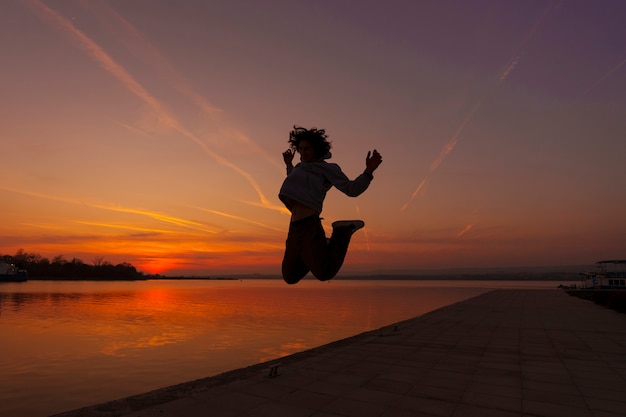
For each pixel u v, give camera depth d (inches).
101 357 579.8
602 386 222.8
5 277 4800.7
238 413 173.3
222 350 630.5
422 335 431.5
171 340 737.0
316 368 267.6
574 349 342.3
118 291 3312.0
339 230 87.7
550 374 251.3
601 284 1811.0
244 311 1459.2
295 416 170.6
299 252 87.7
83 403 360.8
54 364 530.3
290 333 832.3
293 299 2432.3
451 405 187.9
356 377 242.2
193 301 2116.1
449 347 354.3
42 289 3348.9
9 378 453.7
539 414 175.8
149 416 167.5
